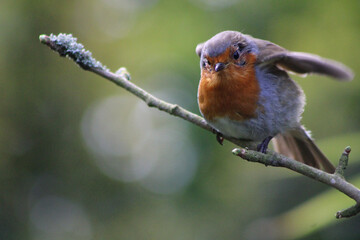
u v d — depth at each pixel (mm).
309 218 8234
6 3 15227
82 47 6707
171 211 13992
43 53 15344
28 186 14859
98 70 6840
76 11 16000
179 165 12336
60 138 15383
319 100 11672
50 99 15391
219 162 12195
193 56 12703
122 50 16094
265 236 12180
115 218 15078
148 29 15203
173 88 12203
